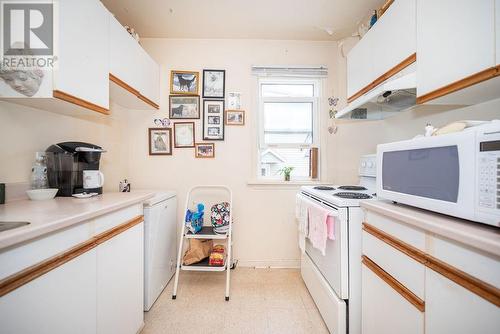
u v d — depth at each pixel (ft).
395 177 3.21
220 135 7.06
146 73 6.10
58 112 4.38
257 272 6.73
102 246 3.10
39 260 2.19
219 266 5.64
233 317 4.73
